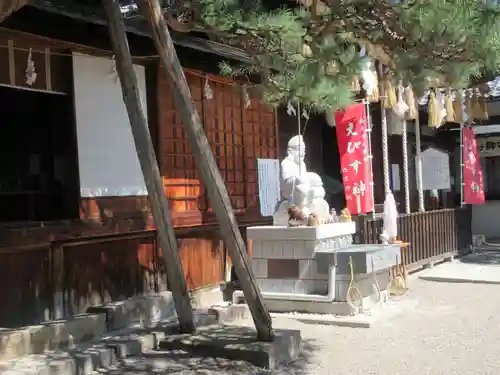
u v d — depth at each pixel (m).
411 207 16.52
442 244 14.21
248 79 9.38
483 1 5.21
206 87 9.45
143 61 8.53
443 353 6.87
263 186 10.91
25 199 9.03
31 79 6.84
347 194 10.63
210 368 6.28
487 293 10.61
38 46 7.04
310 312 8.88
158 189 6.74
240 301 9.39
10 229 6.64
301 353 6.94
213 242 9.91
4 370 5.76
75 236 7.32
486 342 7.32
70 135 7.48
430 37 5.38
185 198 9.11
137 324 7.83
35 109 8.94
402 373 6.17
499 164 18.95
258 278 9.38
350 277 8.64
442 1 5.06
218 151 9.88
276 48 6.40
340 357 6.76
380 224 11.45
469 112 12.49
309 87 6.13
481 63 5.76
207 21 6.13
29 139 9.02
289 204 9.58
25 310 6.87
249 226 10.51
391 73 6.61
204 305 9.38
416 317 8.79
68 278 7.42
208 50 8.68
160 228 6.89
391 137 15.67
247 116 10.62
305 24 5.93
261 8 6.45
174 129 8.96
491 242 18.41
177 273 7.12
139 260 8.47
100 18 6.97
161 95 8.73
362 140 10.48
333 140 14.69
